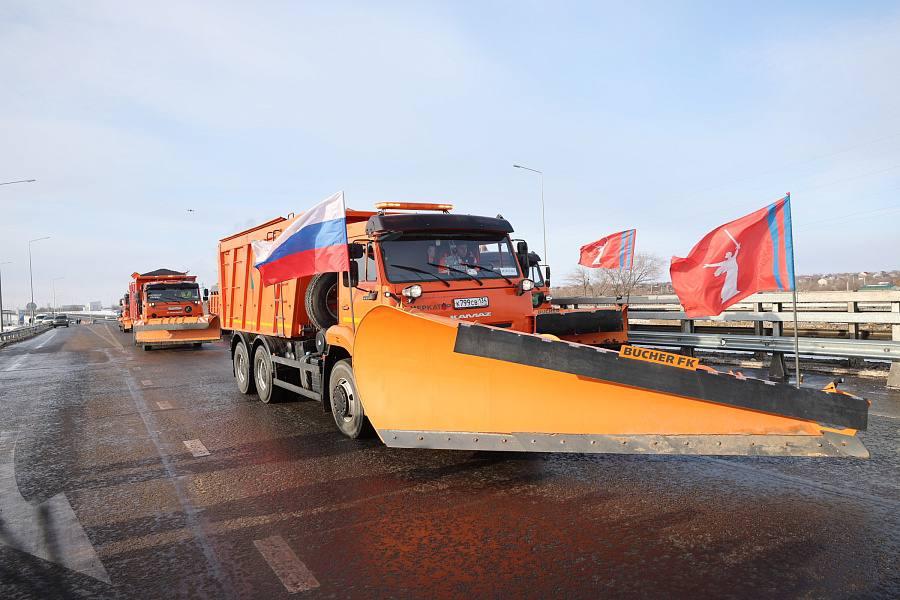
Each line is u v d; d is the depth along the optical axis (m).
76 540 4.17
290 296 8.23
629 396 4.54
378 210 7.62
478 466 5.63
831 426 4.11
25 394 11.60
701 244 6.57
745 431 4.27
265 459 6.16
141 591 3.39
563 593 3.19
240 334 10.89
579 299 13.43
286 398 9.73
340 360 6.99
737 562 3.47
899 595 3.06
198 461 6.19
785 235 6.20
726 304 6.50
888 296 9.37
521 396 4.82
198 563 3.74
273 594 3.30
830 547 3.63
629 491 4.79
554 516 4.30
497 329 4.82
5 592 3.41
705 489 4.77
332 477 5.45
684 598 3.10
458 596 3.20
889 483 4.80
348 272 6.52
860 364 10.30
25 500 5.09
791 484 4.83
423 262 6.50
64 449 6.89
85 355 21.23
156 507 4.81
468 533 4.05
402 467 5.69
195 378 13.41
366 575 3.49
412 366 5.29
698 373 4.31
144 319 23.38
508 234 7.13
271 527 4.30
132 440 7.25
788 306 11.13
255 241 9.62
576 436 4.63
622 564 3.51
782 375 10.16
